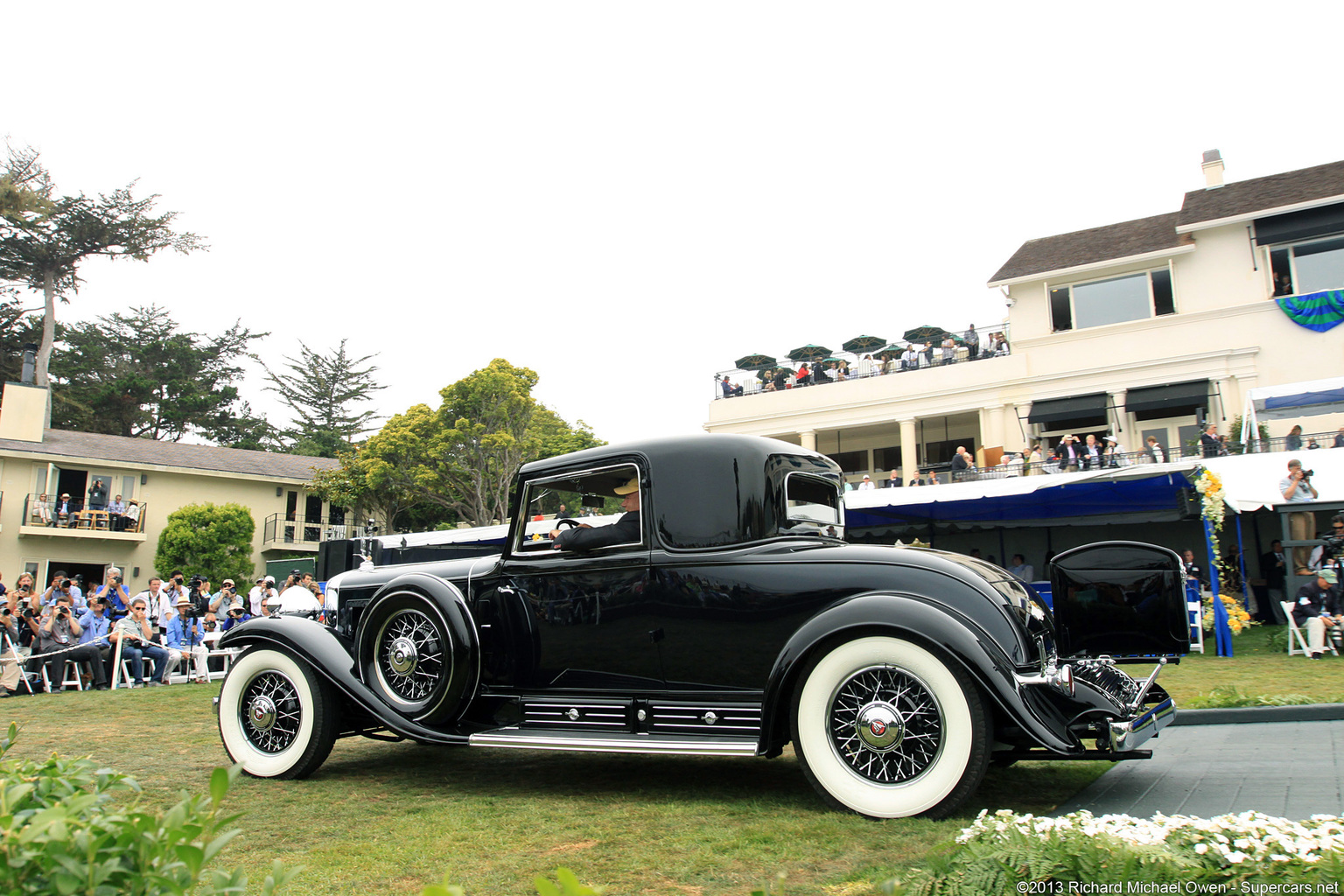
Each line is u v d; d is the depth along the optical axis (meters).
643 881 2.85
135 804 1.58
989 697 3.46
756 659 3.92
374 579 5.26
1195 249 21.47
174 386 43.84
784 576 3.93
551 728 4.32
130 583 27.50
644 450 4.37
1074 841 2.22
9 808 1.47
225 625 14.04
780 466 4.31
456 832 3.53
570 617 4.36
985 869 2.24
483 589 4.64
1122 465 18.34
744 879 2.83
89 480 27.42
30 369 27.59
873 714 3.55
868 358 25.83
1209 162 23.89
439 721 4.47
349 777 4.81
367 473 29.58
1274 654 10.21
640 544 4.26
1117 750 3.37
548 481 4.58
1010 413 23.25
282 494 31.47
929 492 13.17
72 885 1.29
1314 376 19.73
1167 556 3.93
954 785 3.39
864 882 2.73
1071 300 22.97
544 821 3.69
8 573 25.28
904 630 3.49
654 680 4.14
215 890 1.43
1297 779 4.01
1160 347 21.41
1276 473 11.95
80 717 7.59
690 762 5.06
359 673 4.66
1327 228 19.72
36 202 35.72
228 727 4.91
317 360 51.06
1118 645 3.97
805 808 3.73
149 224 37.69
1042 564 19.23
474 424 28.09
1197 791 3.86
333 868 3.06
